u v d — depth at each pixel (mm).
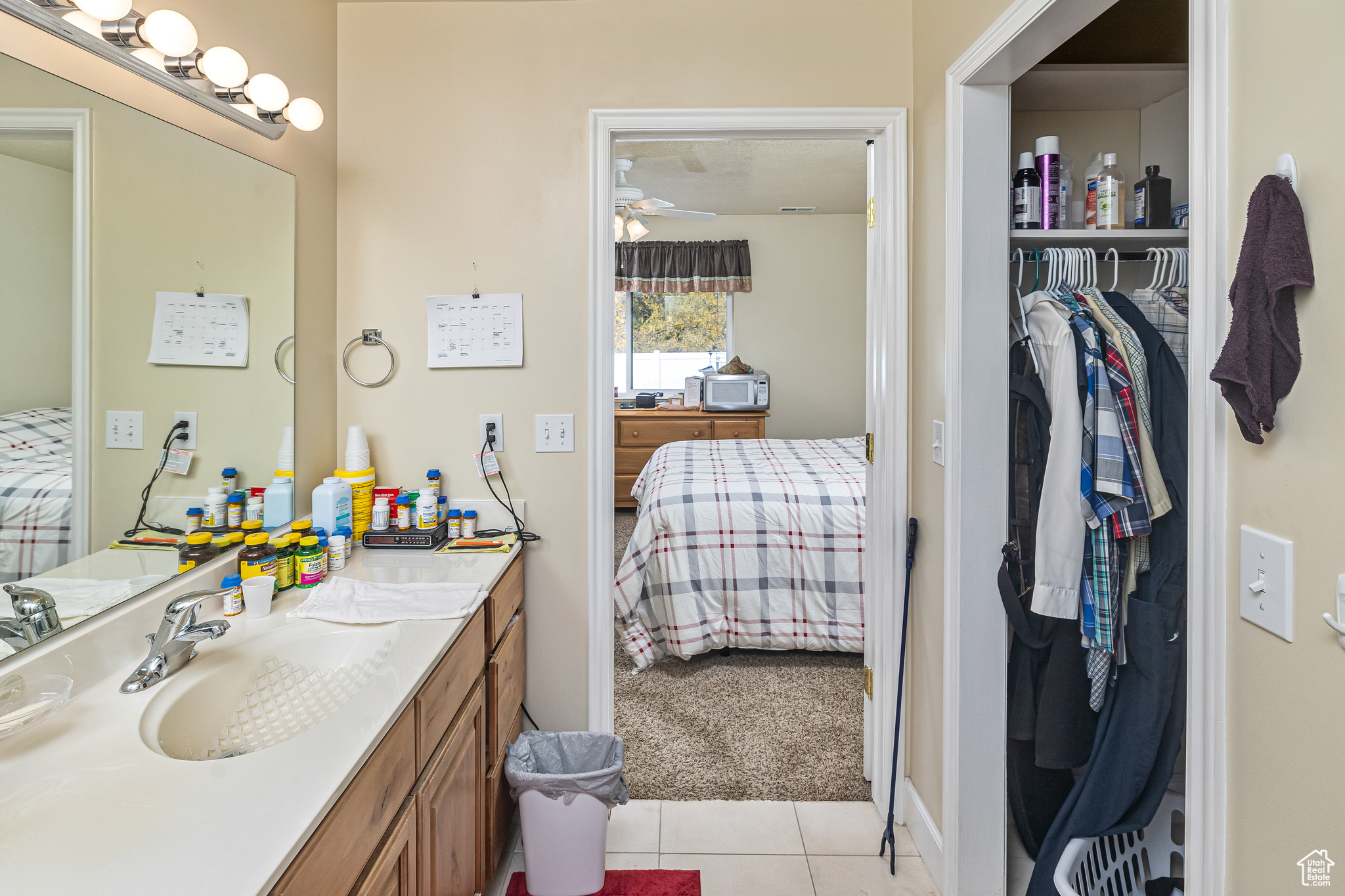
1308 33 716
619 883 1753
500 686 1676
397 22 1923
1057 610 1500
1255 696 808
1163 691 1471
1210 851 870
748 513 2980
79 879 657
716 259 5844
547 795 1639
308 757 880
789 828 1979
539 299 1959
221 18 1426
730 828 1976
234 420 1498
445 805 1279
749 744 2396
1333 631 704
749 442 4699
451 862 1325
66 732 940
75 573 1077
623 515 5574
